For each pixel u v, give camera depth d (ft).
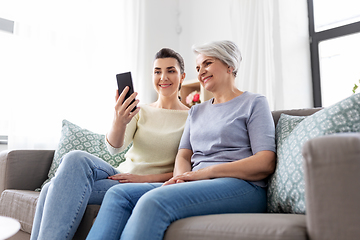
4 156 5.94
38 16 8.71
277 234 2.19
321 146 2.08
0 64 8.34
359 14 8.68
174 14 12.27
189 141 4.71
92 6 9.74
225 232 2.42
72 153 3.92
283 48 8.89
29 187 6.10
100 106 9.61
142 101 10.69
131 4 10.64
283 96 8.65
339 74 8.92
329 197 2.02
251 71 8.85
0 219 2.89
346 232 1.95
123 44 10.29
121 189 3.36
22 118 8.20
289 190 3.19
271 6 8.87
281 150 3.68
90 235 3.10
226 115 4.25
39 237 3.48
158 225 2.70
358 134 2.10
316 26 9.46
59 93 8.87
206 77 4.51
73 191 3.70
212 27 11.13
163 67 5.49
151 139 5.16
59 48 9.00
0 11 8.22
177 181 3.62
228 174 3.62
